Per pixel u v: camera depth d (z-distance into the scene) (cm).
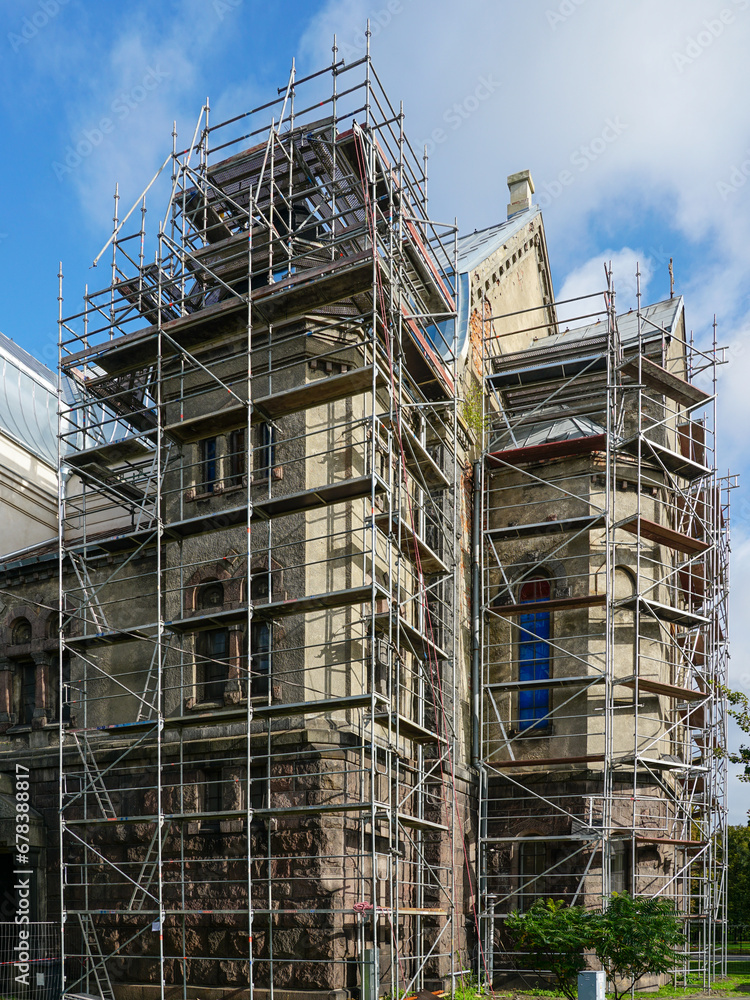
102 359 2669
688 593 3247
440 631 2816
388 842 2402
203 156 2839
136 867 2411
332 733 2234
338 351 2308
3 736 2831
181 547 2580
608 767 2700
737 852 5688
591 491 3042
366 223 2356
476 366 3334
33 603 2889
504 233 3888
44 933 2483
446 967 2539
